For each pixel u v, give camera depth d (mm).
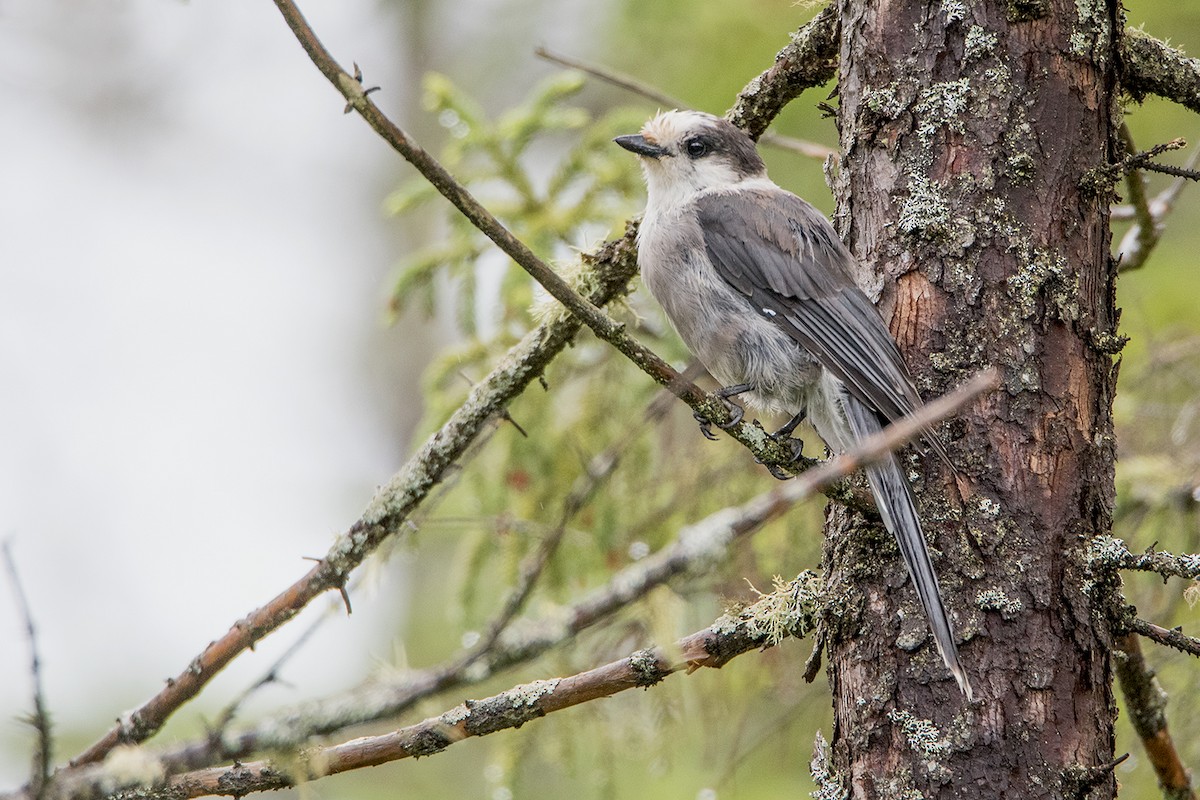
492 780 9898
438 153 19562
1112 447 6477
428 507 7711
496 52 18594
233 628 7066
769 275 8688
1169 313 12297
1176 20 12508
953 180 6504
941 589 6168
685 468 10203
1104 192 6570
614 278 8102
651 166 9430
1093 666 6098
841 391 8148
